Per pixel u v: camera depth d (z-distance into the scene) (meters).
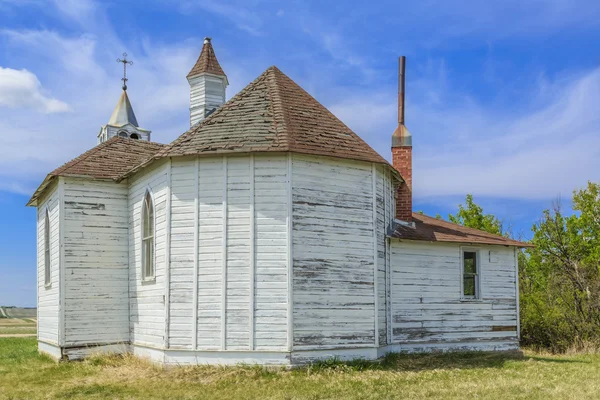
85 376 15.48
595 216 32.88
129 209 19.56
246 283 15.11
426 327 18.94
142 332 17.73
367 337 15.97
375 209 16.73
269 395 12.38
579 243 32.03
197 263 15.51
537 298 28.48
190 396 12.48
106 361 17.64
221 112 17.16
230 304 15.13
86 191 19.28
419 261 19.11
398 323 18.38
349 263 15.97
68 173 18.95
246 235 15.26
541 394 12.79
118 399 12.39
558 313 27.31
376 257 16.52
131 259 19.12
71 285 18.75
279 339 14.84
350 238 16.11
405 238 18.38
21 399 12.59
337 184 16.11
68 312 18.62
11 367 17.67
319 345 15.20
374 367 15.60
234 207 15.43
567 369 16.97
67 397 12.72
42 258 22.48
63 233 18.84
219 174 15.66
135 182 19.03
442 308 19.36
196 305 15.36
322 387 13.06
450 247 19.91
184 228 15.78
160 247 16.47
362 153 16.62
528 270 34.50
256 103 17.36
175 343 15.46
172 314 15.60
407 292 18.67
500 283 20.83
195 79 24.91
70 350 18.50
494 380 14.50
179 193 15.96
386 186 18.12
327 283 15.53
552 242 32.03
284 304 14.92
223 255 15.32
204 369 14.70
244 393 12.60
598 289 27.86
